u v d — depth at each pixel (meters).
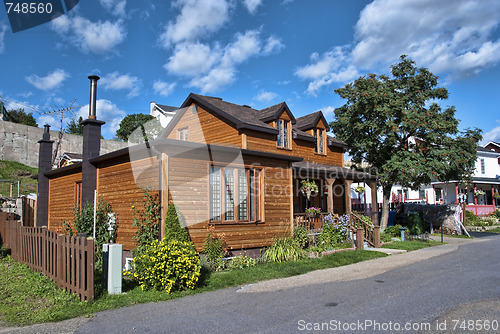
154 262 7.65
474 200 33.47
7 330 5.31
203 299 7.16
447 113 19.36
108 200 12.12
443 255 13.16
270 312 6.13
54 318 5.84
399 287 7.89
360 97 19.53
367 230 15.97
